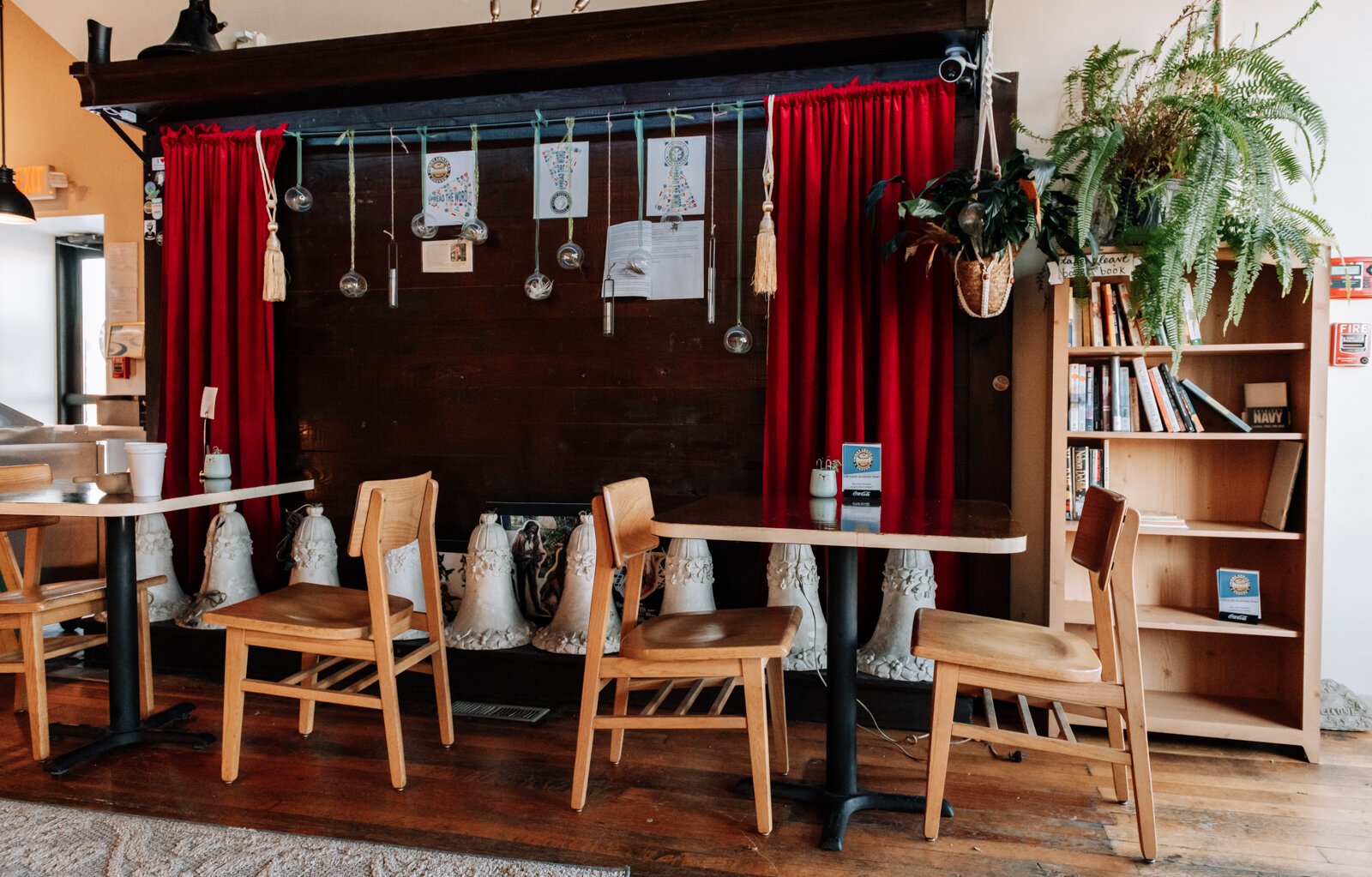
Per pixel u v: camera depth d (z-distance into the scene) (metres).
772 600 2.83
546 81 3.12
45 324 5.13
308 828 2.04
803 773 2.38
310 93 3.24
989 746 2.57
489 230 3.32
